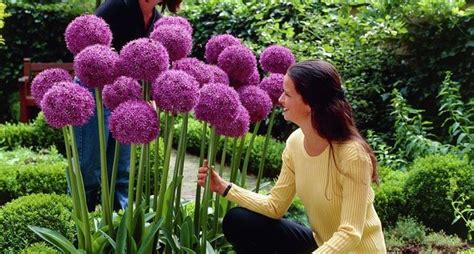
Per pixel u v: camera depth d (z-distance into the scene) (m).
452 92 5.64
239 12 7.73
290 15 7.21
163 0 3.99
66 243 2.83
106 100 2.75
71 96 2.60
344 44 6.36
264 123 7.30
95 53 2.69
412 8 6.25
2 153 5.91
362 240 2.72
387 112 6.42
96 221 3.24
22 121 7.80
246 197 3.00
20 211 3.60
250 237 3.03
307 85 2.61
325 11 6.70
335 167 2.68
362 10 6.54
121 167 4.16
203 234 2.99
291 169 2.95
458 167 4.65
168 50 2.95
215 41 3.25
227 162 6.41
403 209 4.69
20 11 9.02
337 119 2.62
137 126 2.59
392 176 4.99
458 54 6.15
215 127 2.89
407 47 6.46
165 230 2.93
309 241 3.04
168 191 2.93
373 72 6.58
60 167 5.02
